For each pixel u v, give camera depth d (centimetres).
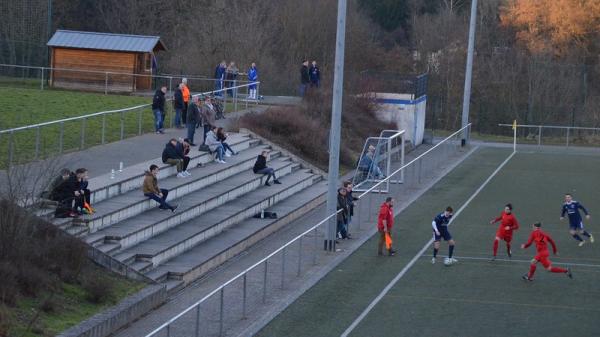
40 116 7306
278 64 12481
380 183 6438
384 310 4275
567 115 12238
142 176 5681
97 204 5106
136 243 4862
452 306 4353
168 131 7512
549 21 14038
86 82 9106
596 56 13788
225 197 6066
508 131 12181
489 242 5709
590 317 4194
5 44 10244
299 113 8556
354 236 5822
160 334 3825
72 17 13250
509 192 7381
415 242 5688
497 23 15000
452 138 9488
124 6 13212
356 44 13512
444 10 15662
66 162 5603
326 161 8106
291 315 4156
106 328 3841
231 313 4159
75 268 4231
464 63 13212
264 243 5647
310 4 13075
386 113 9794
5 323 3434
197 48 11162
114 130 7256
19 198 4325
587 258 5344
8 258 3919
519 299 4484
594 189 7562
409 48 15412
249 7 12381
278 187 6762
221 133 6800
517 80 12662
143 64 9281
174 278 4634
